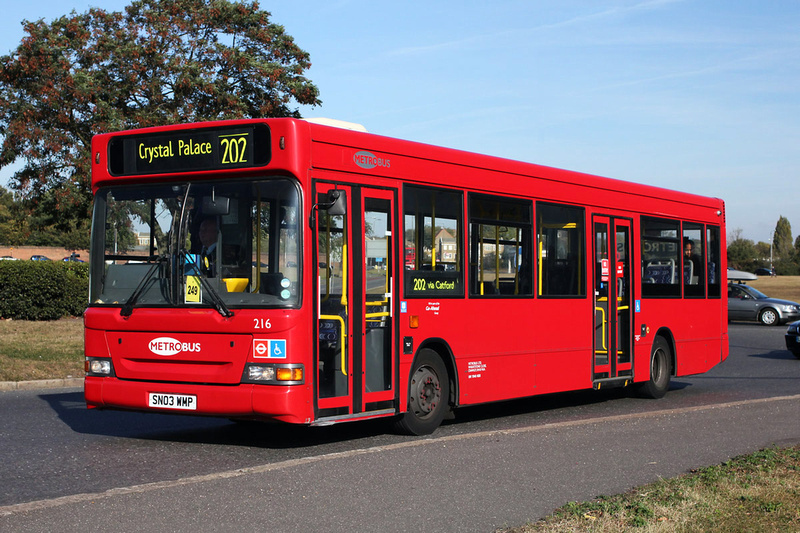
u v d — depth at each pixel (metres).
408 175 10.58
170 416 12.16
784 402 13.32
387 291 10.19
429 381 10.77
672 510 6.83
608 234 14.33
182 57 32.53
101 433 10.55
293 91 34.31
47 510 6.37
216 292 9.12
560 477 8.02
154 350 9.33
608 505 6.93
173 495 6.87
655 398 15.52
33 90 31.34
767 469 8.45
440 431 11.27
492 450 9.04
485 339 11.68
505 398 12.01
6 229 96.56
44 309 27.00
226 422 11.66
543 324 12.77
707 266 17.14
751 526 6.43
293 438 10.36
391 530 6.20
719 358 17.34
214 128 9.34
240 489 7.11
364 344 9.84
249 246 9.13
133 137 9.69
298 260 9.02
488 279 11.79
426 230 10.81
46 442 9.83
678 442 9.95
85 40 31.97
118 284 9.65
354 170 9.80
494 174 11.98
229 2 33.78
